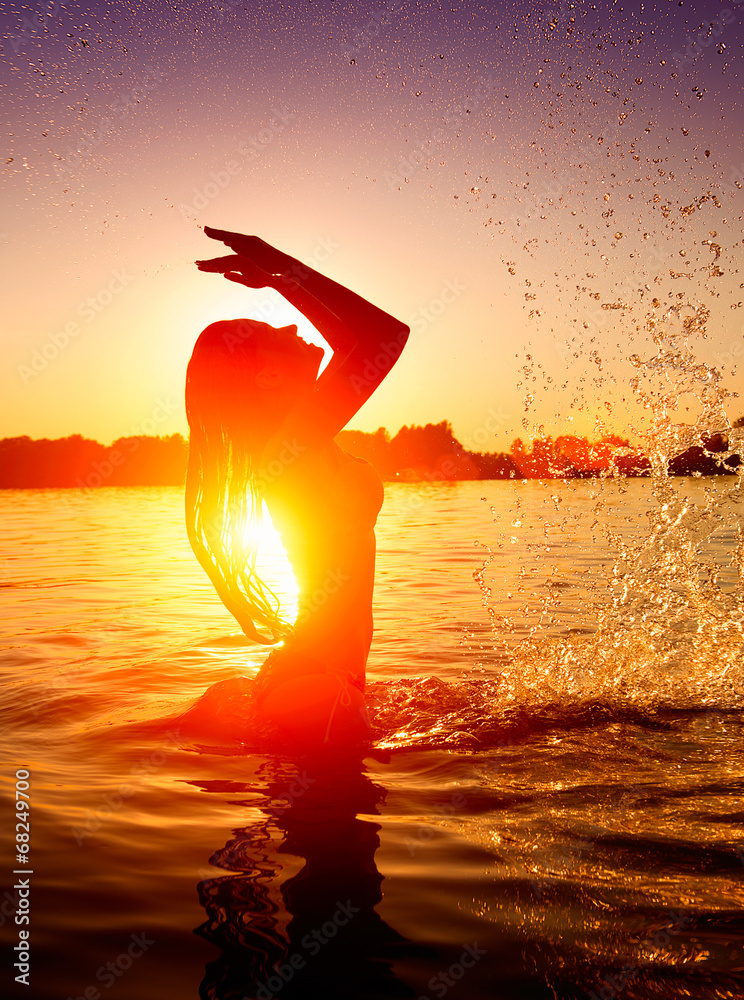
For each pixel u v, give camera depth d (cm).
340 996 119
